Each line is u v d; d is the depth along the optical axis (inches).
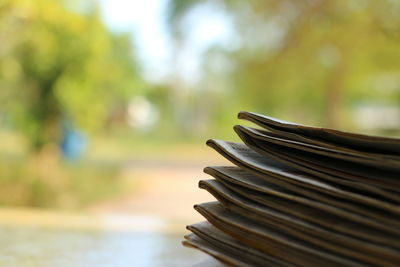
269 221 13.1
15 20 156.9
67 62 173.0
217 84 537.6
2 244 26.8
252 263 13.6
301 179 12.8
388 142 11.8
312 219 12.4
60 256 24.0
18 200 152.9
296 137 13.3
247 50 341.1
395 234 11.5
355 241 11.6
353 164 12.9
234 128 14.4
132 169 272.4
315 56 308.8
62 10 164.7
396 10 245.3
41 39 163.9
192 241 15.2
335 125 366.3
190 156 386.0
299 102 466.0
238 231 13.8
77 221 37.0
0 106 176.1
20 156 197.3
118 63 213.6
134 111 553.0
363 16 257.8
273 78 347.9
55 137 184.9
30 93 176.6
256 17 306.7
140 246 27.8
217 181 15.1
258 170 13.5
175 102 588.1
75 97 176.1
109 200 177.5
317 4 266.2
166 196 192.9
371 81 432.5
